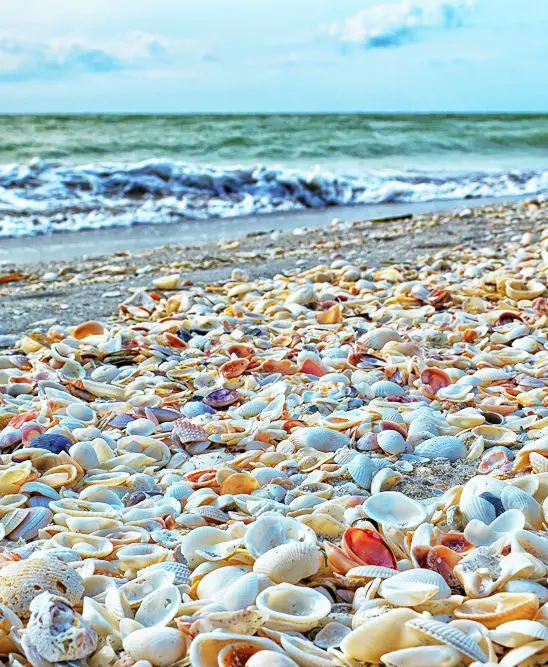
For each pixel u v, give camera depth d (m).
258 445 1.08
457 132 8.71
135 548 0.87
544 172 6.14
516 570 0.80
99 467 1.04
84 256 2.89
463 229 3.12
